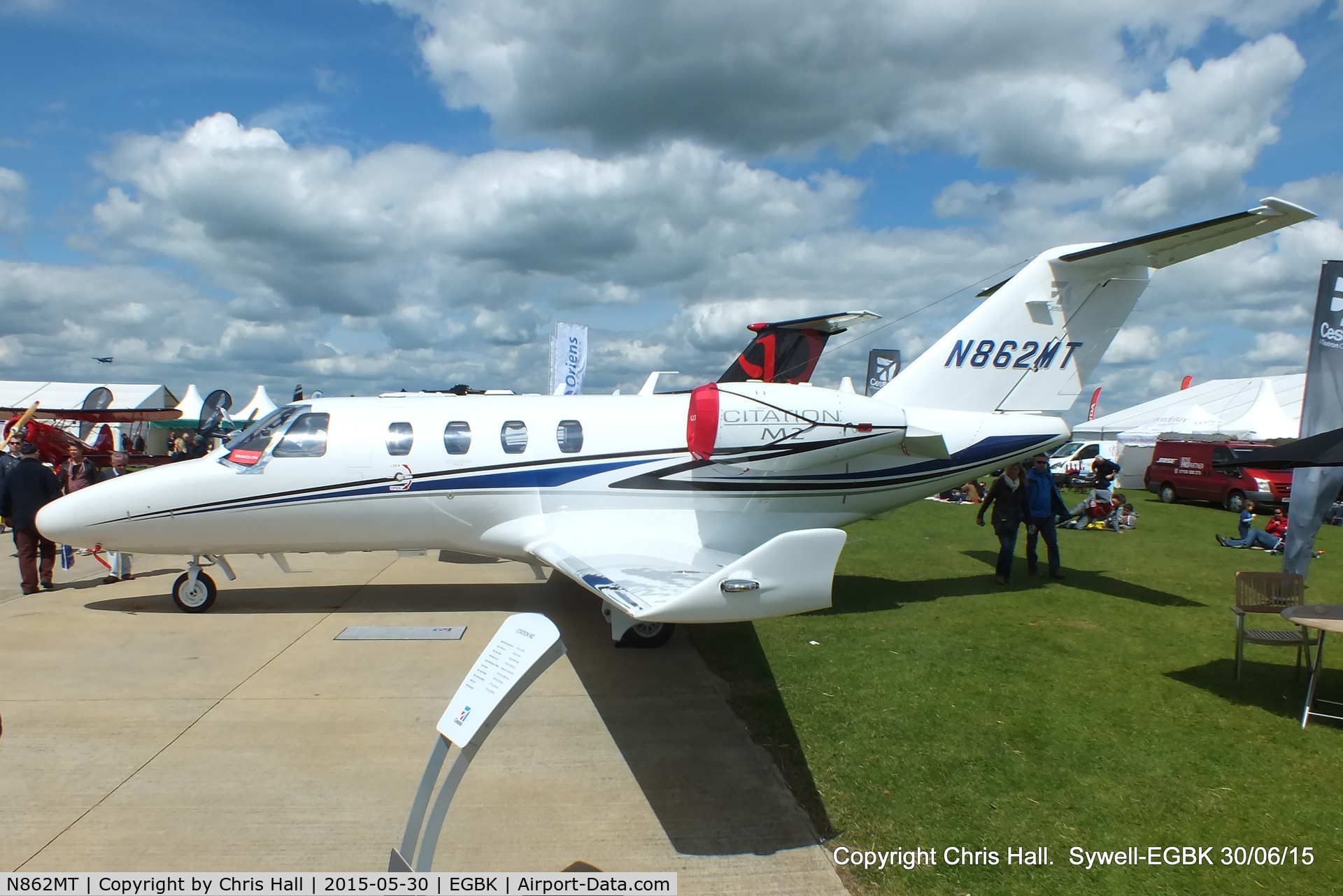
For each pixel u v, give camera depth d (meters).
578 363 19.33
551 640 2.74
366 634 7.44
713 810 4.23
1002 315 9.09
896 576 10.62
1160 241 8.09
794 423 7.70
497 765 4.75
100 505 7.71
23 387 29.05
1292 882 3.62
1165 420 32.66
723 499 8.19
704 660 6.83
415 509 7.92
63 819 4.07
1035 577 10.59
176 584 8.23
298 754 4.86
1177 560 12.02
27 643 7.09
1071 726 5.41
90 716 5.41
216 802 4.26
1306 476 7.05
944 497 21.23
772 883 3.59
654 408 8.31
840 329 13.80
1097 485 16.78
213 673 6.31
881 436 7.92
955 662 6.77
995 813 4.24
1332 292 7.04
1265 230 7.39
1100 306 9.16
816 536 3.98
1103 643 7.38
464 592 9.30
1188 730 5.36
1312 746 5.11
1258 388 33.03
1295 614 5.54
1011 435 8.95
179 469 7.85
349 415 7.99
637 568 6.27
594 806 4.25
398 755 4.86
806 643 7.35
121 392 29.19
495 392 14.55
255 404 30.23
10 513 8.98
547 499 7.96
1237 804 4.36
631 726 5.37
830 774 4.68
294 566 11.04
